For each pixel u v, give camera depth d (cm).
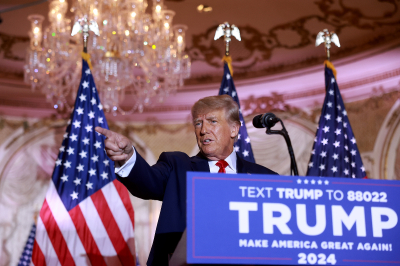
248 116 898
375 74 783
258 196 133
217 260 126
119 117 952
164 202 196
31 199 889
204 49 782
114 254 355
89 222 356
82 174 365
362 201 139
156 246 188
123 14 633
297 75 833
